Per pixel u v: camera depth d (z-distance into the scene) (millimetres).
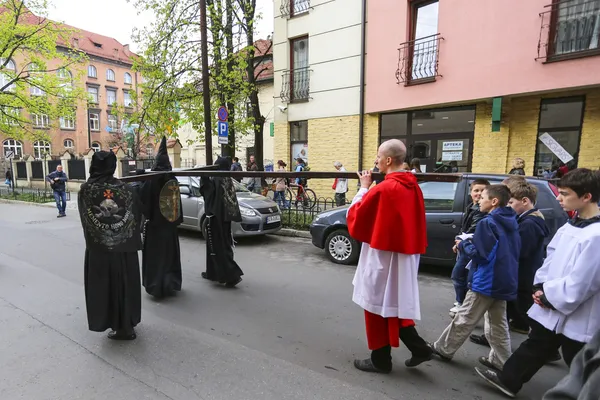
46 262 5953
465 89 8578
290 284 4992
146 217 4328
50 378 2762
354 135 10969
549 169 8234
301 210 9711
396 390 2643
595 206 2029
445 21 8727
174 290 4520
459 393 2613
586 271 1864
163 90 10477
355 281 2902
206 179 4703
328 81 11344
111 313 3334
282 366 2957
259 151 12867
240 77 10242
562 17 7336
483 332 3539
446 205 5113
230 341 3383
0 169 31453
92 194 3182
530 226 3164
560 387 1105
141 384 2693
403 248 2510
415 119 10047
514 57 7840
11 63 24969
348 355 3141
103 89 45281
